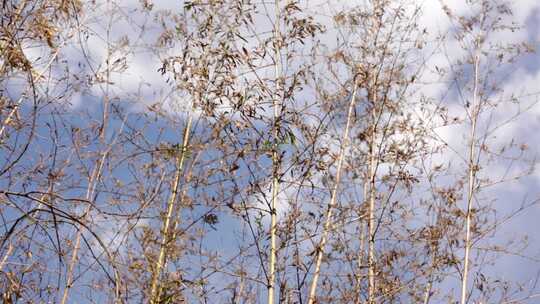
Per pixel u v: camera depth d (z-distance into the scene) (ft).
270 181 25.25
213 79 26.20
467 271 27.25
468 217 28.25
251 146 25.26
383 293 26.76
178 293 22.61
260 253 24.27
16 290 19.10
